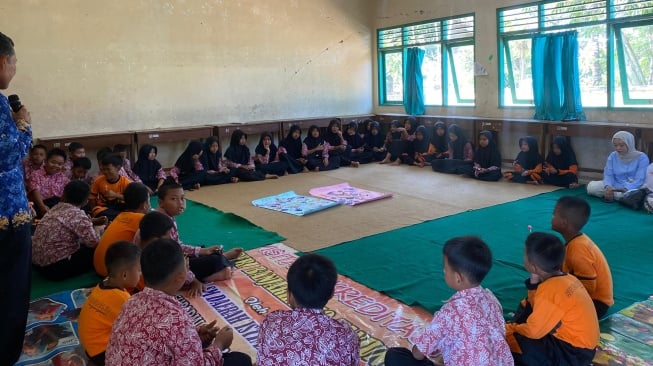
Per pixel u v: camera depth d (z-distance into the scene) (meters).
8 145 2.08
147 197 3.39
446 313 1.80
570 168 5.84
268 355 1.61
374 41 9.02
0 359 2.19
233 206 5.40
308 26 8.30
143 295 1.76
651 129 5.30
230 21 7.53
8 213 2.14
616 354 2.31
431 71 8.10
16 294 2.20
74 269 3.49
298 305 1.65
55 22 6.22
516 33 6.75
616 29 5.79
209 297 3.08
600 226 4.27
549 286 2.08
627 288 3.02
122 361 1.65
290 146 7.50
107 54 6.61
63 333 2.66
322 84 8.59
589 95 6.20
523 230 4.21
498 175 6.30
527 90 6.86
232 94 7.70
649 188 4.78
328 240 4.11
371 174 7.04
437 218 4.65
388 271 3.40
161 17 6.96
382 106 9.11
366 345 2.47
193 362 1.68
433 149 7.42
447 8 7.63
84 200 3.53
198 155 6.57
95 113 6.61
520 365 2.13
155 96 7.04
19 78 6.06
